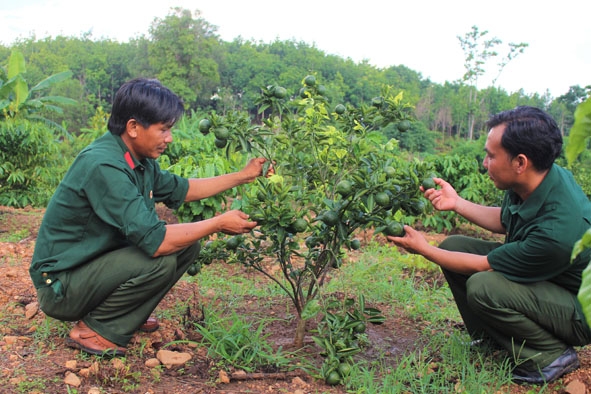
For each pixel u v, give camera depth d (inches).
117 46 2733.8
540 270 107.8
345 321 112.1
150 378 106.7
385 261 211.0
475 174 343.3
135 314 112.7
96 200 102.9
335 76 2389.3
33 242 241.6
